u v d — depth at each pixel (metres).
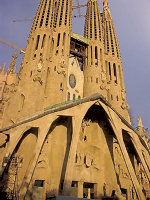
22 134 32.78
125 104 55.16
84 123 43.78
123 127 41.38
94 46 60.56
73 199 20.72
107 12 75.44
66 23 56.94
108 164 42.38
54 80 45.91
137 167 49.03
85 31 67.44
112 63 61.62
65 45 52.25
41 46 48.78
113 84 57.22
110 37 68.12
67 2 63.06
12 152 30.70
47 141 36.62
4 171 31.16
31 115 37.00
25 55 49.78
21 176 32.28
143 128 63.16
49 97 43.78
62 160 36.91
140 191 34.50
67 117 40.03
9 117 40.25
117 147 46.94
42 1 59.38
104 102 41.06
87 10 73.69
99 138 43.84
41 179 33.12
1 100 62.44
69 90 54.34
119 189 40.72
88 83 54.25
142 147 42.88
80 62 61.66
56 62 48.72
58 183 34.50
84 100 38.78
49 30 52.03
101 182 39.53
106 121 45.41
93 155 41.50
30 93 40.62
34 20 56.12
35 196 32.34
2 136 37.91
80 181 37.09
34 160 30.25
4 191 29.23
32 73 43.50
